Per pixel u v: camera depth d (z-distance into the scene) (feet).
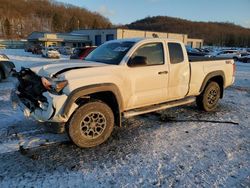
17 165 12.37
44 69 14.01
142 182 11.27
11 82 34.99
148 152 13.99
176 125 18.33
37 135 15.81
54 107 12.91
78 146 14.16
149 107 17.47
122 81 15.17
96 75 14.12
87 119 14.17
